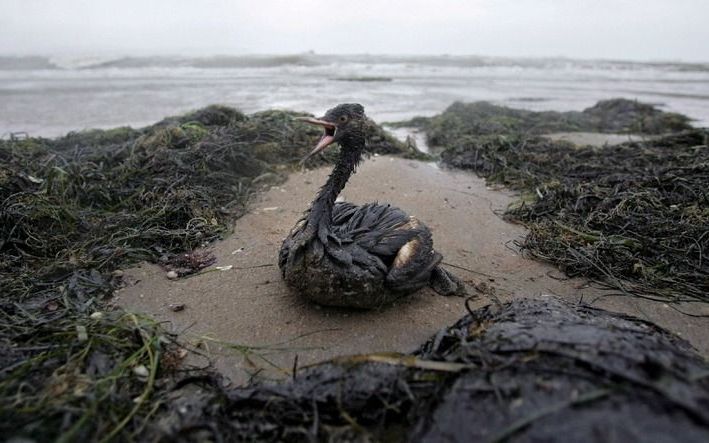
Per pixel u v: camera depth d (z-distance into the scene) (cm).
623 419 29
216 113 137
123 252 67
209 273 65
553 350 36
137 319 50
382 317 55
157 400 41
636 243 69
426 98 268
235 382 44
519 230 82
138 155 102
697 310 58
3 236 68
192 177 93
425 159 131
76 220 74
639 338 38
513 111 203
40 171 91
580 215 83
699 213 78
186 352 48
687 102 263
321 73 432
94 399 37
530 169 114
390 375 39
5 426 34
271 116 142
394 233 55
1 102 208
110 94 240
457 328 47
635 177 97
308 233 51
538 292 62
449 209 92
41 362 43
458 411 34
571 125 185
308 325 53
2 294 56
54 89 254
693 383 31
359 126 54
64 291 56
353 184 104
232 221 82
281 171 111
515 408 32
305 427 37
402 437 37
